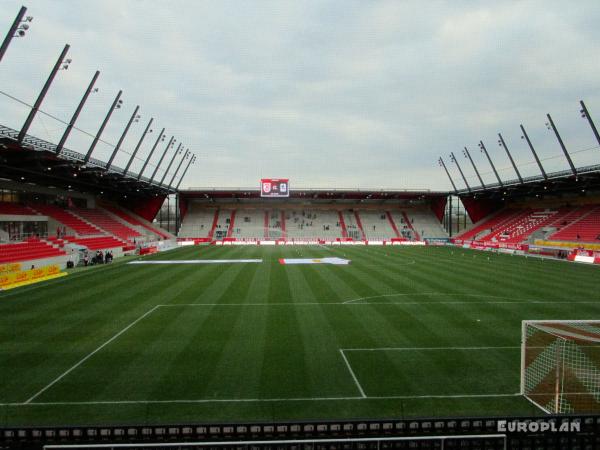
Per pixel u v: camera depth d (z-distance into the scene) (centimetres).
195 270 2745
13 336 1229
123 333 1260
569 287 2102
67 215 4112
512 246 4338
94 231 4112
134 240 4459
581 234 4112
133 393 836
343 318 1452
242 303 1689
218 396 823
